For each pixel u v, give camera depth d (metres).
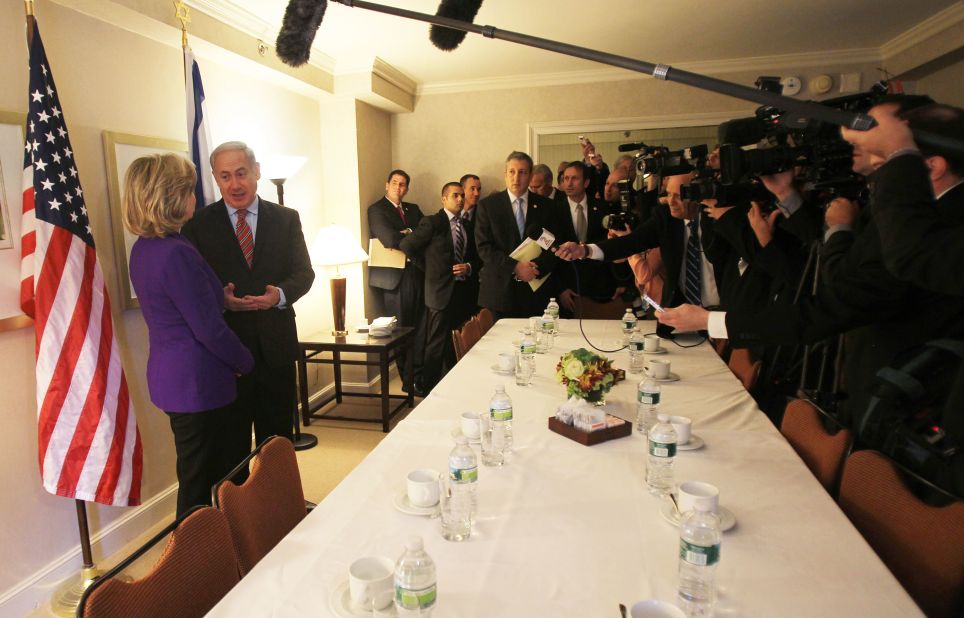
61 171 2.10
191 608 1.09
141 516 2.67
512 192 4.03
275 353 2.71
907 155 1.35
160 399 2.13
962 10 3.54
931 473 1.45
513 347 2.88
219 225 2.60
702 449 1.60
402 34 3.69
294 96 4.13
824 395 2.01
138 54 2.69
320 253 3.80
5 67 2.07
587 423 1.66
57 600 2.19
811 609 0.94
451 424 1.80
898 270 1.34
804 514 1.24
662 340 3.02
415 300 4.76
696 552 0.96
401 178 4.67
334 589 1.01
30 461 2.18
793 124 1.85
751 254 2.59
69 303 2.09
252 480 1.38
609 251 3.11
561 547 1.12
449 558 1.09
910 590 1.18
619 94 4.93
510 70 4.75
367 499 1.33
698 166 2.83
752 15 3.63
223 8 2.99
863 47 4.44
